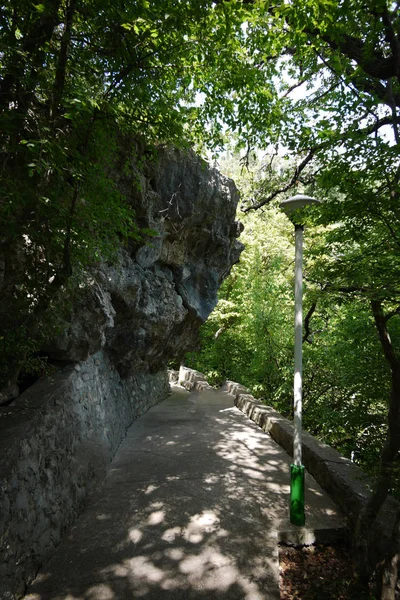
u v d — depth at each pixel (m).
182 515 3.84
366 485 3.87
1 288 3.17
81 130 3.09
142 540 3.38
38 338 3.70
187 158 7.05
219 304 14.47
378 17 2.83
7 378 3.42
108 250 3.77
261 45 4.04
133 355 7.52
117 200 3.54
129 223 3.89
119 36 3.03
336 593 2.93
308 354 8.30
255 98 4.43
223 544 3.36
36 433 3.09
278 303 10.90
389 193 2.79
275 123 4.70
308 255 3.69
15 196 2.32
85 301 4.46
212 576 2.95
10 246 2.98
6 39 2.18
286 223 15.34
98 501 4.12
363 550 2.98
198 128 4.82
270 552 3.27
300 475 3.71
